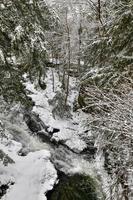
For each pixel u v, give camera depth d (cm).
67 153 1496
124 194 870
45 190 1080
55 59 2164
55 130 1602
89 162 1429
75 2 1856
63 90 1933
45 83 1908
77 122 1700
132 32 1002
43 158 1170
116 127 821
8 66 888
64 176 1286
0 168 1077
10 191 1041
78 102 1747
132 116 790
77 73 2030
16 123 1502
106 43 1069
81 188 1203
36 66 931
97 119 927
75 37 1936
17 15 864
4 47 866
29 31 866
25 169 1123
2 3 857
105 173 1237
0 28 848
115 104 834
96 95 995
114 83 975
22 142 1431
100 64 1086
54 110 1734
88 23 1844
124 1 1062
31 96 1728
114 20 1066
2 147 1191
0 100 1017
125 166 820
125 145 845
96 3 1609
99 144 1012
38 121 1602
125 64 1004
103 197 1129
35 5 917
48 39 1898
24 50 873
